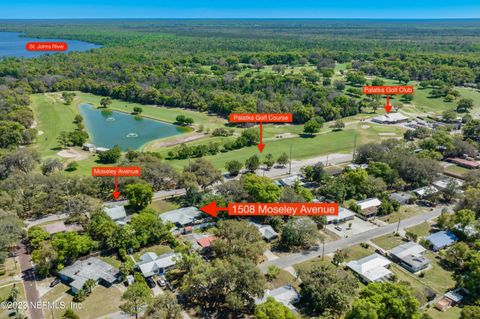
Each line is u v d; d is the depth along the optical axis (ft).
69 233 334.65
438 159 570.87
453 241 364.58
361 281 313.94
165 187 479.00
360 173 465.47
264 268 327.26
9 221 338.75
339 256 327.67
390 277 312.71
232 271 271.69
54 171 515.50
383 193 456.45
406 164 499.10
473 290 292.20
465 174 478.59
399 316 250.57
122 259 335.26
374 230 391.65
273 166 561.02
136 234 351.46
